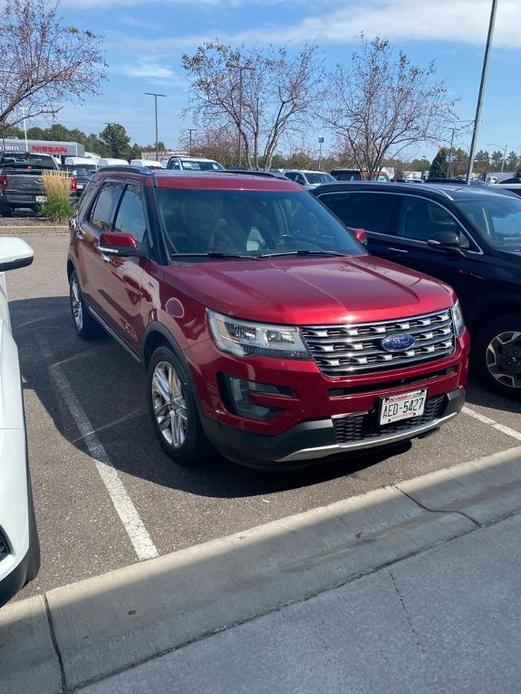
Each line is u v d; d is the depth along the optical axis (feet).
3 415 7.81
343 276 12.40
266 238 14.57
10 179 54.54
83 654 7.95
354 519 11.18
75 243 20.53
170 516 11.09
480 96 59.21
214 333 10.77
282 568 9.74
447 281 18.74
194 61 73.72
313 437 10.41
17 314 25.12
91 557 9.89
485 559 10.07
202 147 105.91
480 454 13.92
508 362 17.13
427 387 11.45
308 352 10.31
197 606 8.83
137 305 14.03
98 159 158.61
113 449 13.56
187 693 7.38
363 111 72.23
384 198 21.71
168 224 13.94
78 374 18.17
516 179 72.13
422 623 8.59
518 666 7.89
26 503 7.63
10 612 8.63
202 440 11.79
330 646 8.14
